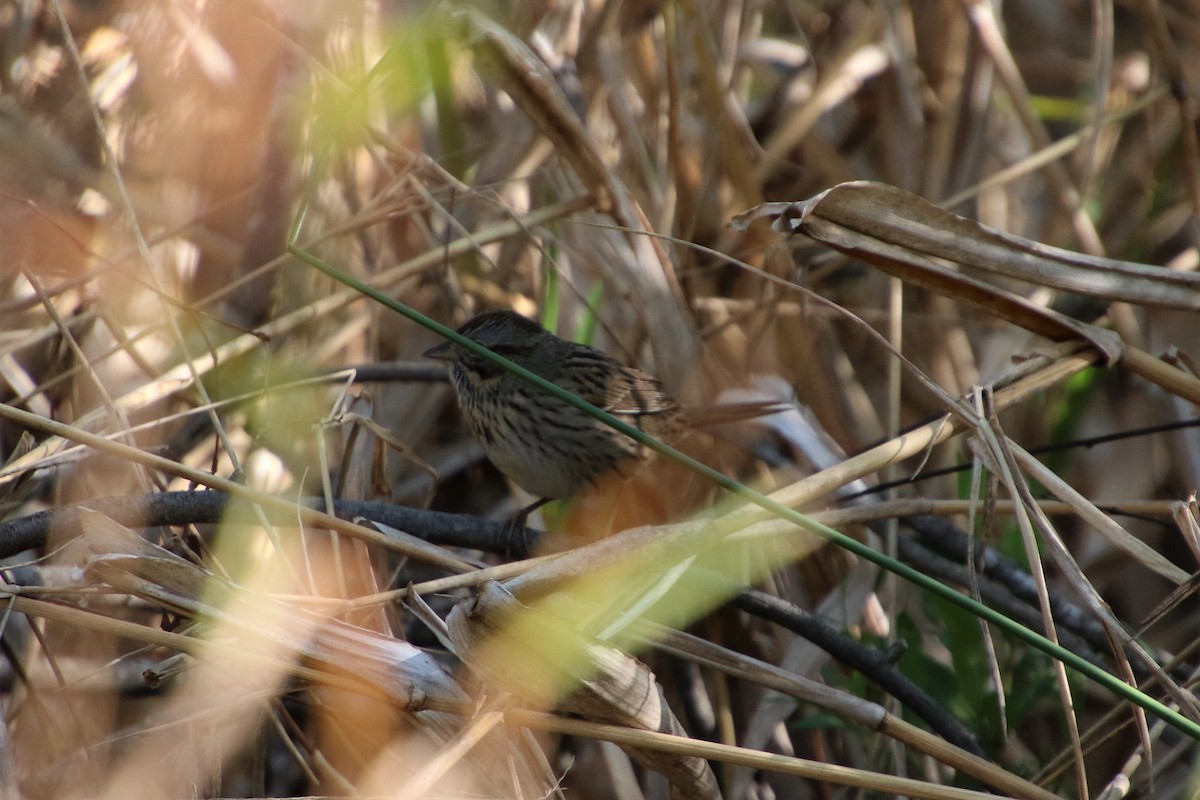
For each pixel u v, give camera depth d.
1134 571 11.46
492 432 10.50
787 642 9.88
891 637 9.25
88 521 6.71
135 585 6.54
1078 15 15.19
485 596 6.44
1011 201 13.16
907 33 13.02
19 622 8.48
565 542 9.05
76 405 9.80
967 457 11.47
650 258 10.59
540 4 11.72
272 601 6.70
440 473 11.23
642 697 6.76
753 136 12.80
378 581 8.99
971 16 11.97
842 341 12.60
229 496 7.98
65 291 9.48
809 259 12.00
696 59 12.19
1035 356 7.88
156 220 10.31
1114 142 13.21
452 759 6.16
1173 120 13.07
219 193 10.63
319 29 10.59
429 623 7.01
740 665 7.54
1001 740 9.00
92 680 8.50
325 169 10.32
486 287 11.92
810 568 10.41
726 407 10.56
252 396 8.71
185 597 6.62
